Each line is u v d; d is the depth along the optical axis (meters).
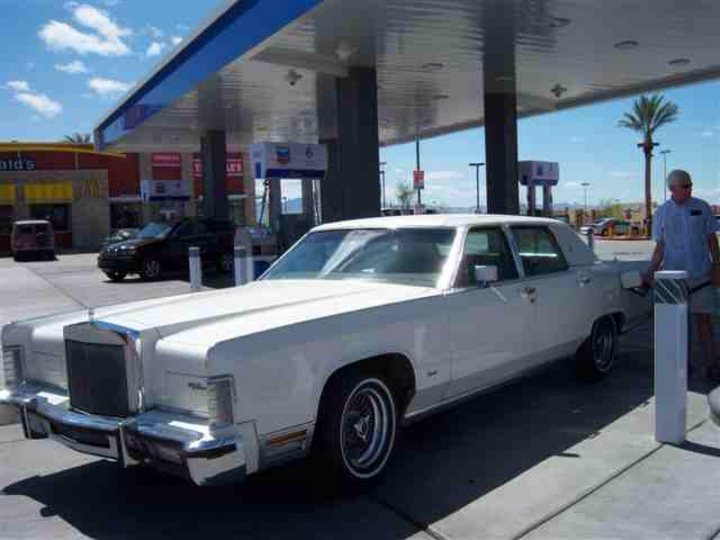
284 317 4.50
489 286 5.80
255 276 12.43
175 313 4.69
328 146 26.81
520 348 6.05
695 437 5.54
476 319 5.56
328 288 5.54
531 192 22.44
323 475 4.54
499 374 5.89
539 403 6.66
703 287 7.16
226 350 3.98
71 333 4.53
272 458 4.20
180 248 21.42
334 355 4.48
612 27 12.89
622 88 19.36
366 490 4.73
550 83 18.28
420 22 12.16
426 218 6.24
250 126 24.42
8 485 5.13
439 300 5.29
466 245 5.77
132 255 20.62
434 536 4.07
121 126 23.91
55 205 45.81
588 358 7.16
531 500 4.50
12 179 44.69
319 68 14.83
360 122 15.20
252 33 12.58
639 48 14.52
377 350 4.74
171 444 3.89
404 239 5.98
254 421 4.05
